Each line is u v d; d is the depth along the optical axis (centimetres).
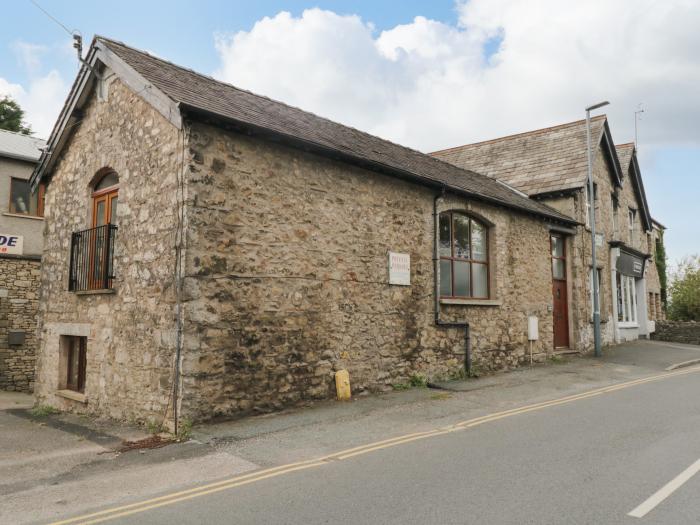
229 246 778
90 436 751
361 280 969
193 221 741
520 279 1388
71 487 518
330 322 907
